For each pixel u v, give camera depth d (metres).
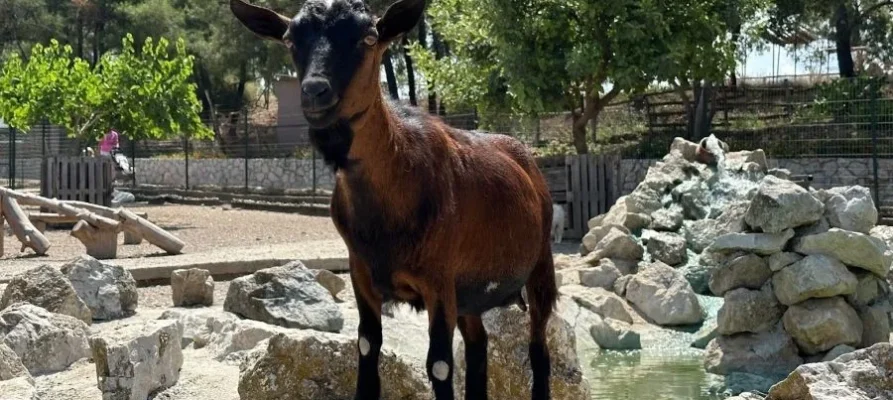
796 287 10.15
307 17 4.48
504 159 5.64
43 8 50.09
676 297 12.32
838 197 10.56
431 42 38.59
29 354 7.57
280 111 41.72
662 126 25.95
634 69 18.66
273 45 43.31
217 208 31.55
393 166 4.78
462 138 5.46
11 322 7.71
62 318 8.00
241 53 45.19
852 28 31.91
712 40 19.22
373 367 5.25
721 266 11.33
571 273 13.38
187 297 11.40
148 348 6.84
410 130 4.95
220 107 54.47
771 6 21.08
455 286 5.16
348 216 4.95
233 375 7.46
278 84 41.69
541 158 19.53
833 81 26.44
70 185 24.52
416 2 4.71
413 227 4.87
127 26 49.47
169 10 48.38
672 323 12.20
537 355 6.12
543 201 6.09
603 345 11.45
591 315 11.84
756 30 20.55
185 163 36.84
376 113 4.66
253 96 61.72
